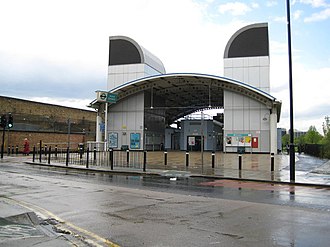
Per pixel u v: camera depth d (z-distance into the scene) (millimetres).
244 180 15352
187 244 5574
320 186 13594
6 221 6641
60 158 28625
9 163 24328
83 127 51250
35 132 41312
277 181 14570
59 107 46375
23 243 5262
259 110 43781
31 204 8906
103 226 6730
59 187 12195
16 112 39438
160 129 57781
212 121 57438
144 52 52188
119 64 52000
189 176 16953
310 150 41719
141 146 48969
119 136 49781
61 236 5762
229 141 44344
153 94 54594
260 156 37312
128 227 6656
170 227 6652
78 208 8445
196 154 41812
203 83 46906
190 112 78125
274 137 42094
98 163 23578
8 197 9945
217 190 12016
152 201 9516
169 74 44219
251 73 46094
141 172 18094
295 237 5973
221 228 6582
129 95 49906
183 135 58438
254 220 7258
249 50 46594
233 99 44812
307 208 8656
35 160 26453
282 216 7664
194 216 7625
